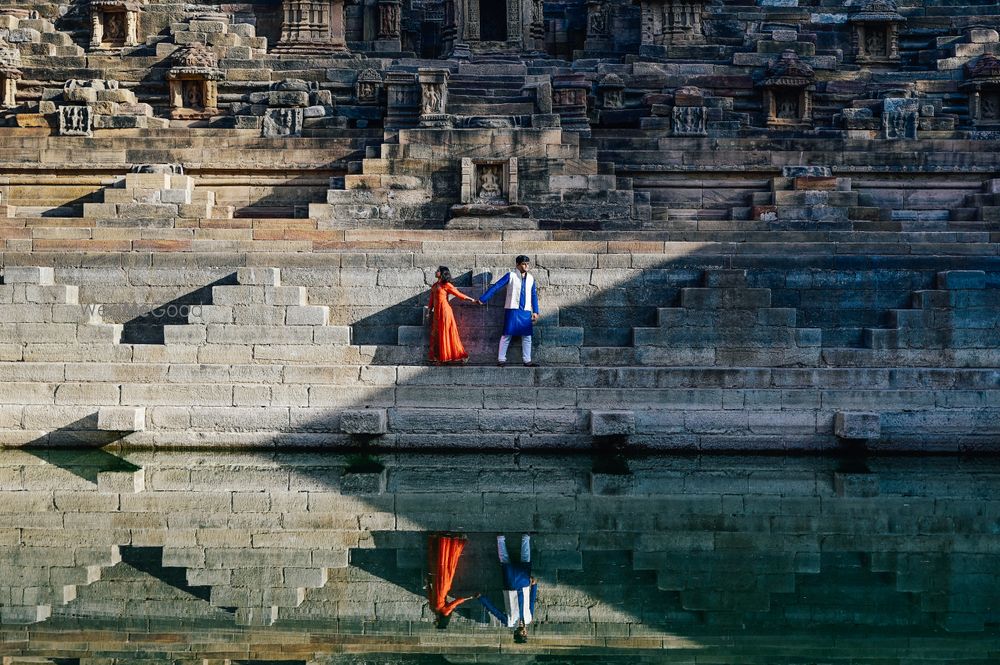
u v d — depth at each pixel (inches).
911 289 966.4
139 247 1072.8
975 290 922.7
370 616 538.0
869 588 578.9
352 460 861.8
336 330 909.2
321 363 907.4
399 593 569.0
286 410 885.2
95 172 1322.6
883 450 888.3
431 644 500.7
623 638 508.7
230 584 581.0
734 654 490.6
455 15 1674.5
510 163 1227.2
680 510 725.9
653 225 1216.8
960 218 1251.8
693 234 1170.6
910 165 1321.4
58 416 888.9
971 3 1726.1
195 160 1315.2
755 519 705.0
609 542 657.6
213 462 850.1
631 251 1053.8
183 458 862.5
